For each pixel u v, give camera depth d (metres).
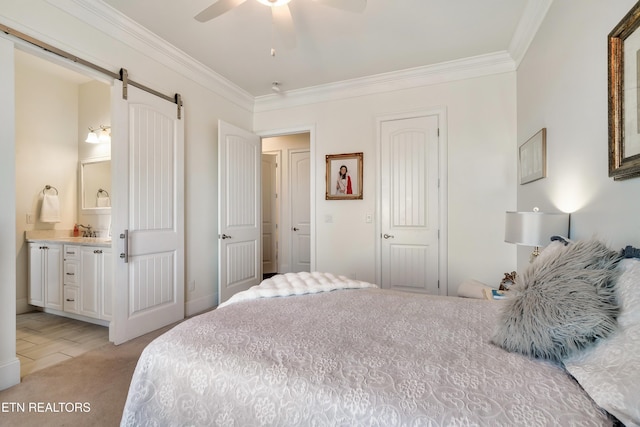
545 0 2.16
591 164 1.60
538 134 2.36
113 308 2.51
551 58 2.14
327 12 2.44
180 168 3.09
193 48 2.98
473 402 0.74
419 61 3.25
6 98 1.87
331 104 3.89
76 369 2.14
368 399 0.78
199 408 0.95
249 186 4.00
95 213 3.73
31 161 3.48
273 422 0.84
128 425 1.02
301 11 2.43
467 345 1.04
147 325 2.75
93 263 2.96
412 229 3.51
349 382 0.84
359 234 3.74
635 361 0.71
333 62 3.26
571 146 1.83
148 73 2.82
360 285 1.90
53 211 3.56
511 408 0.71
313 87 3.88
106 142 3.68
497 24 2.60
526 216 1.94
